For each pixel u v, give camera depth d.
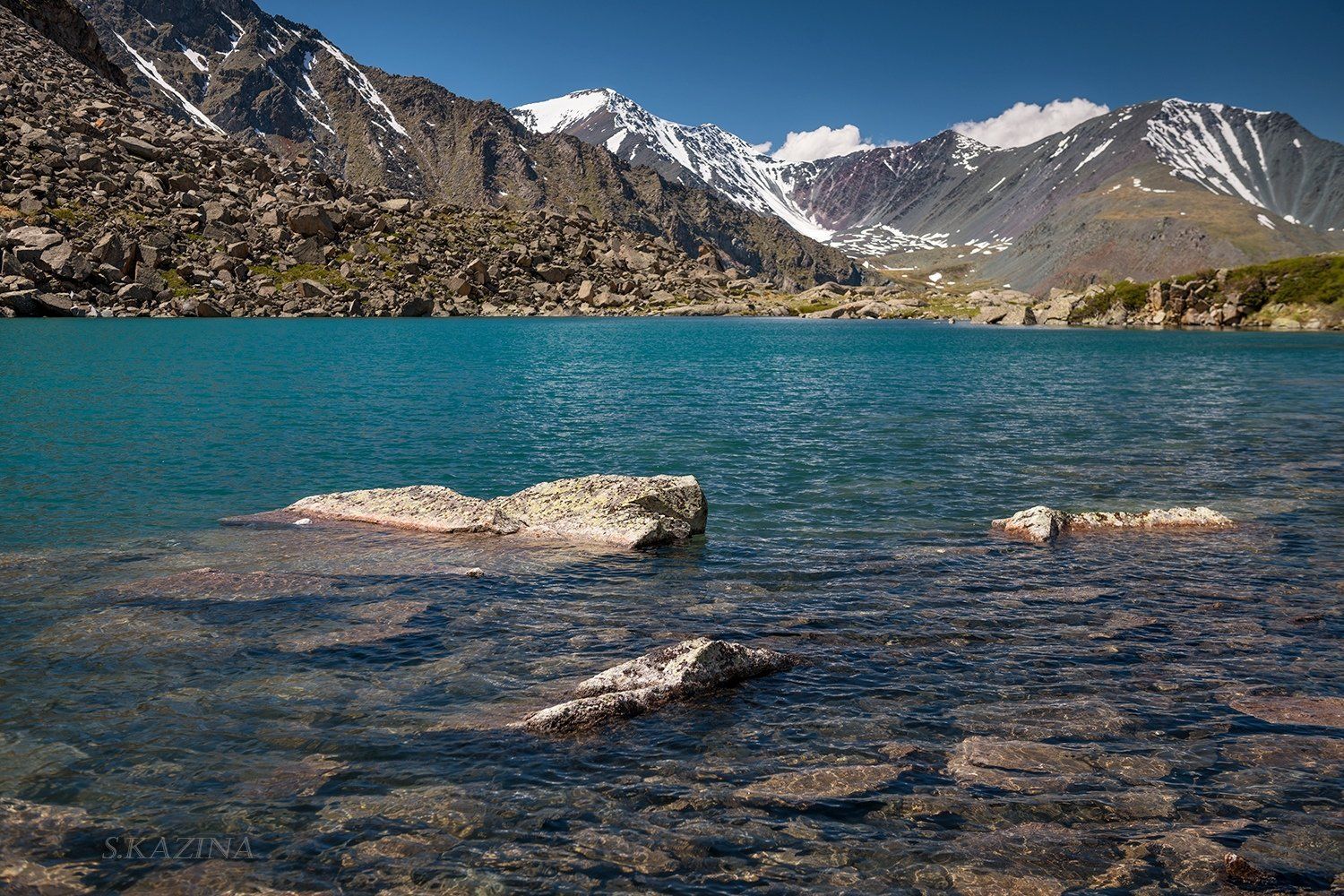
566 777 10.06
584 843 8.71
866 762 10.48
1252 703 12.34
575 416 46.28
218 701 12.03
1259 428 45.06
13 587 17.12
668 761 10.50
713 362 86.38
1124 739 11.16
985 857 8.52
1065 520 23.95
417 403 49.91
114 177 175.38
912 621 16.12
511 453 35.12
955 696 12.60
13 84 192.88
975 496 28.27
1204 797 9.70
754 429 42.56
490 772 10.14
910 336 155.50
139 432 37.53
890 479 31.03
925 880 8.16
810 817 9.24
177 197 178.62
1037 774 10.20
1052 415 50.12
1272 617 16.39
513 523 22.97
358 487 28.55
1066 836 8.89
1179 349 122.94
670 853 8.56
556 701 12.30
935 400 57.31
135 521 23.22
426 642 14.61
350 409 46.94
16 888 7.73
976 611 16.73
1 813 9.03
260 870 8.16
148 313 137.25
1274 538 22.73
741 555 21.03
